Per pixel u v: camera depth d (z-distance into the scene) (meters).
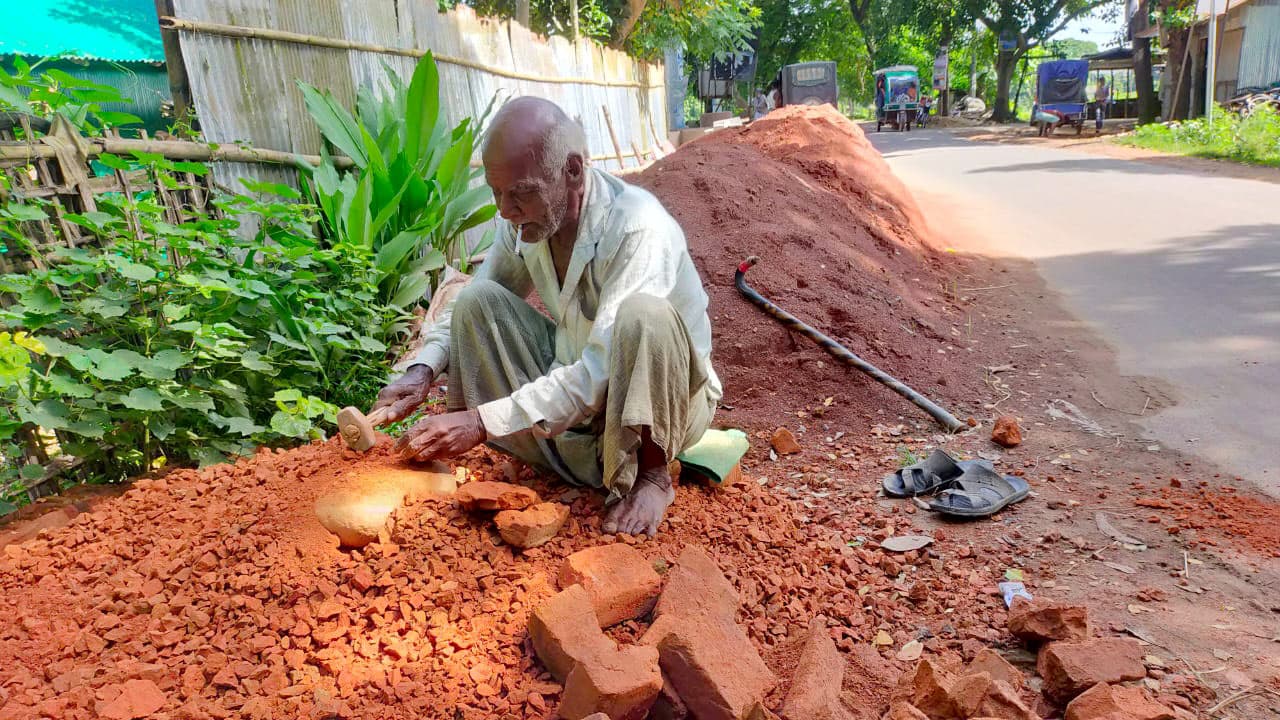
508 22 9.30
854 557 2.83
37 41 8.68
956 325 5.80
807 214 6.71
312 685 1.95
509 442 2.76
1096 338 5.52
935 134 30.09
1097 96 26.89
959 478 3.37
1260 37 20.25
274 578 2.24
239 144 4.76
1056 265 7.62
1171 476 3.50
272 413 4.00
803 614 2.40
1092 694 1.90
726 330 4.75
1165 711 1.87
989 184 12.92
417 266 5.38
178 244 3.51
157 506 2.70
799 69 22.62
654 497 2.61
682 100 23.89
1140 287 6.62
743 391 4.50
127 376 3.32
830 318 5.00
